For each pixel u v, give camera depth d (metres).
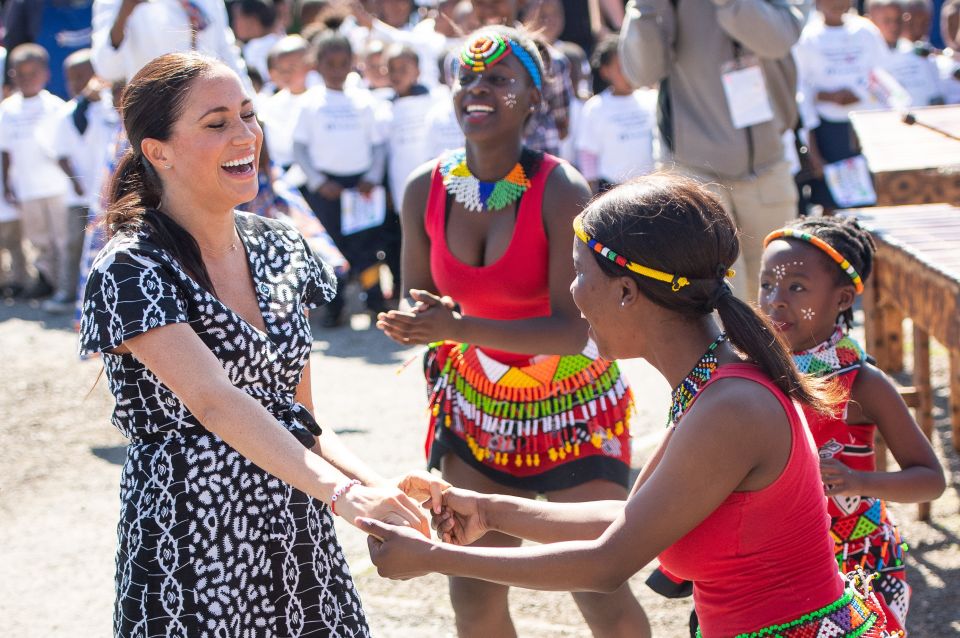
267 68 9.66
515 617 4.09
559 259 3.20
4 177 9.38
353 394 6.73
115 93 6.25
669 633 3.96
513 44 3.23
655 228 2.16
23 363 7.64
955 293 3.81
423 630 4.04
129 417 2.54
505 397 3.30
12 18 12.05
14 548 4.90
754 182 5.43
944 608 3.99
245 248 2.70
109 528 5.09
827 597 2.18
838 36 8.57
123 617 2.50
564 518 2.46
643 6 5.41
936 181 5.44
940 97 8.84
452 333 3.12
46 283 9.59
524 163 3.25
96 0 6.51
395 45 8.55
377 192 8.23
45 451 6.06
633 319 2.23
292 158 8.68
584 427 3.28
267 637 2.54
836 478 2.87
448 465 3.42
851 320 3.24
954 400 5.24
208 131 2.52
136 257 2.45
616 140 8.36
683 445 2.11
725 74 5.32
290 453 2.40
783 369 2.15
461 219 3.32
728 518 2.14
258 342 2.57
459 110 3.24
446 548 2.24
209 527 2.49
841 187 7.66
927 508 4.64
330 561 2.65
